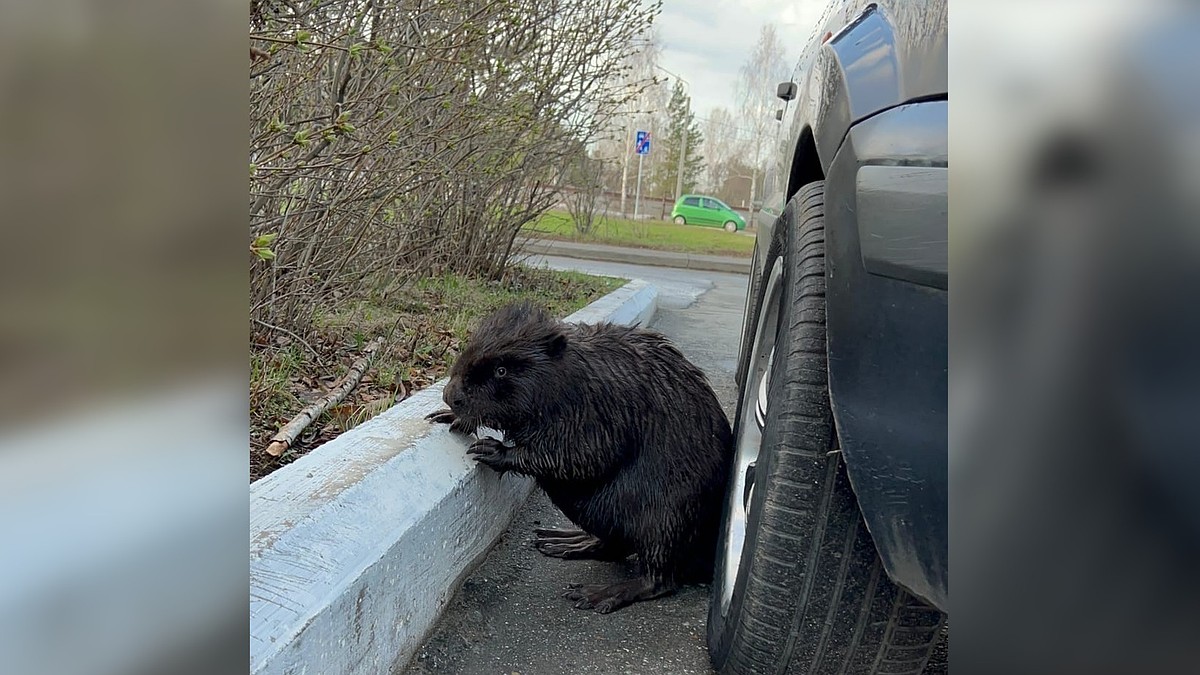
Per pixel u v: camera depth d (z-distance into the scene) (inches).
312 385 141.9
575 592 104.4
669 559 103.8
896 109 63.7
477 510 107.7
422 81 191.8
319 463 93.4
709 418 107.4
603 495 105.2
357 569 74.9
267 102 134.9
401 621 84.4
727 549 91.0
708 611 101.1
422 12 174.2
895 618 71.1
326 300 176.7
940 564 57.0
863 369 63.1
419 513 89.4
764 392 97.7
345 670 73.0
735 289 476.1
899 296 60.0
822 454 71.3
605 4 278.5
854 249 65.2
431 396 128.6
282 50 124.8
